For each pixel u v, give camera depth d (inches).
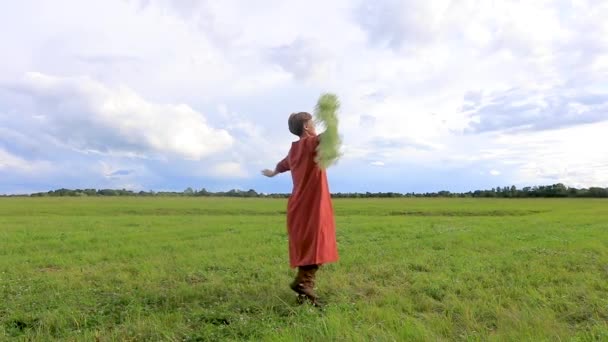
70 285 298.0
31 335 199.5
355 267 351.9
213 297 264.1
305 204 250.1
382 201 2576.3
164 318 219.6
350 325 196.7
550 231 644.1
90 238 589.6
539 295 251.4
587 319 215.8
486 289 272.1
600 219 957.8
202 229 724.0
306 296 247.4
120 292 278.7
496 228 706.8
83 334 200.2
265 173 285.9
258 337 191.8
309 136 257.9
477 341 180.5
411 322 201.3
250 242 533.6
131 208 1551.4
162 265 372.8
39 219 1007.6
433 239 542.0
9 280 317.7
